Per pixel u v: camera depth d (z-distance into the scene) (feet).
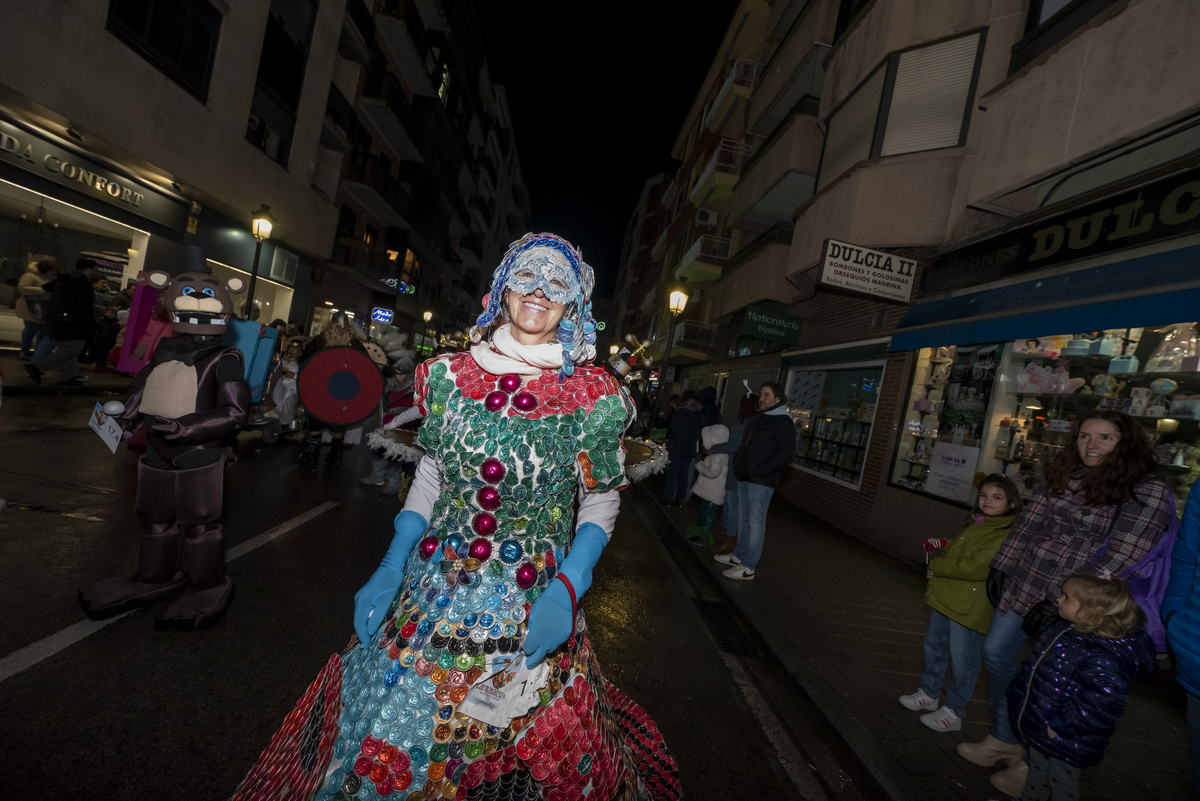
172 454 10.80
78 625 10.48
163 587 11.26
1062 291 20.77
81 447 21.99
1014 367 24.58
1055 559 9.46
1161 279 17.12
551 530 5.49
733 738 10.97
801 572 22.40
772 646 14.76
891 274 30.19
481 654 4.98
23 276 36.70
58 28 33.24
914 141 30.19
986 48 27.86
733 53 77.05
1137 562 8.62
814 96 44.39
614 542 24.09
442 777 4.82
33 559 12.64
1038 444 22.72
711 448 24.84
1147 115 18.07
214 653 10.41
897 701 12.64
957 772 10.17
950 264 28.25
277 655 10.70
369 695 4.99
